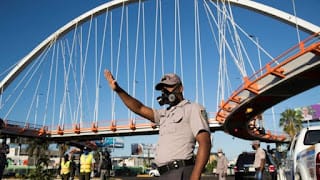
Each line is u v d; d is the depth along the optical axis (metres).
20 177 37.56
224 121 50.34
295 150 7.89
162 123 3.50
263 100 38.94
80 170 16.86
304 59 30.03
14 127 66.56
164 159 3.29
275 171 14.64
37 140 74.00
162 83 3.51
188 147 3.29
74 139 77.06
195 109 3.32
